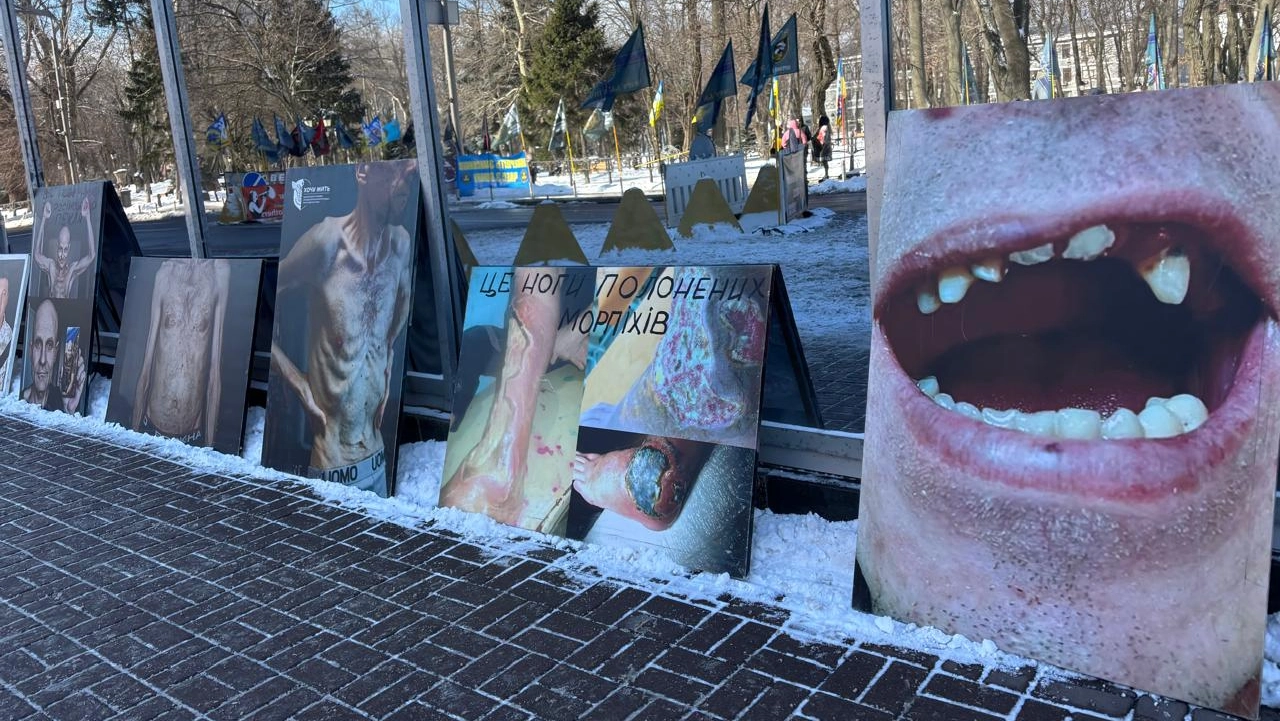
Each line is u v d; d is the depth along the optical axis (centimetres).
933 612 318
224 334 605
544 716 289
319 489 514
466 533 439
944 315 320
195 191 714
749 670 305
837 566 372
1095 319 292
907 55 740
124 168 3119
